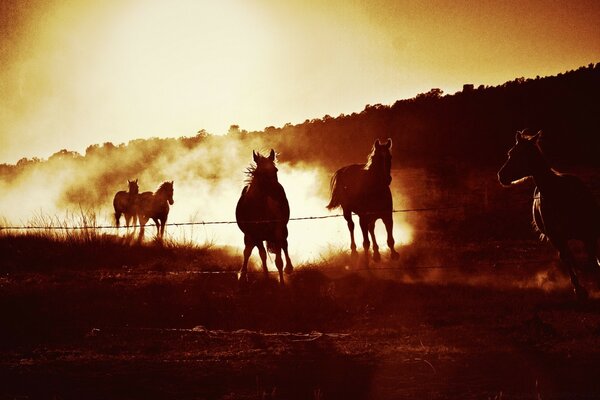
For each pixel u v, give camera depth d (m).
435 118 78.56
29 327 12.37
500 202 30.98
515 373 8.09
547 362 8.47
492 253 18.39
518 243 20.38
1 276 17.88
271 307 13.22
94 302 14.29
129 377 8.62
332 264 17.12
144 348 10.49
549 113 67.38
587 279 13.93
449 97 86.56
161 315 13.06
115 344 10.83
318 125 94.75
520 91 77.38
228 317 12.70
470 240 21.70
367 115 92.00
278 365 8.96
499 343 9.57
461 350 9.30
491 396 7.23
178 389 8.07
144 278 16.88
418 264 16.70
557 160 49.28
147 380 8.47
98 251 20.52
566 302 12.12
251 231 14.79
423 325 11.18
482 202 31.94
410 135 75.62
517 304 12.22
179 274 17.16
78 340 11.34
